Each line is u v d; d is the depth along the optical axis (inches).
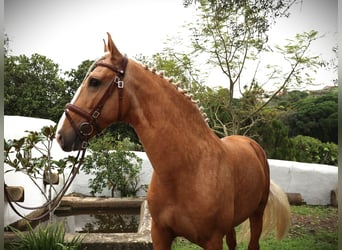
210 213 73.4
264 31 237.6
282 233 120.1
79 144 72.5
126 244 126.2
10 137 170.4
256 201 98.9
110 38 72.4
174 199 74.3
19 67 377.1
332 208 231.6
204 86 251.4
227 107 254.5
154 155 73.3
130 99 73.3
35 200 192.4
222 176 76.7
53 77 392.5
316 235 171.2
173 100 75.4
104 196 246.1
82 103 71.7
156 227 80.4
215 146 79.7
